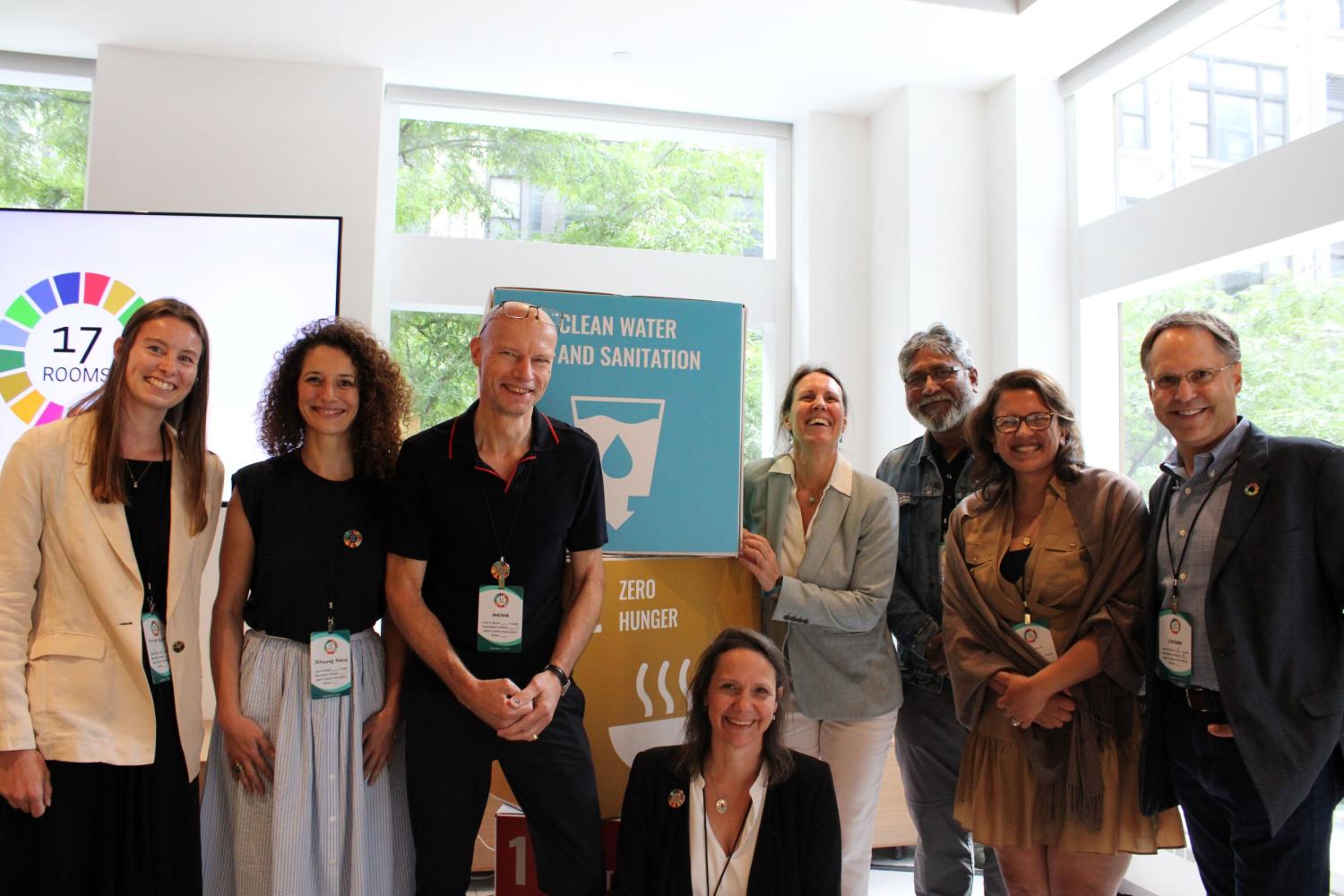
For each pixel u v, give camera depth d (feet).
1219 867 6.77
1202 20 11.56
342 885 6.68
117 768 6.23
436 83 14.38
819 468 8.32
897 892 11.05
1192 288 12.21
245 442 12.85
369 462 6.93
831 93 14.65
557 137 15.43
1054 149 13.92
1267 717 6.06
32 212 12.63
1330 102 10.25
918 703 8.87
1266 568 6.15
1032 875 7.13
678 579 8.05
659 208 15.75
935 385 8.93
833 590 8.09
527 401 6.55
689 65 13.75
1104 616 6.75
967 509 7.68
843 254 15.34
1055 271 13.82
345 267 13.47
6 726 5.78
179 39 12.98
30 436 6.30
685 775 6.83
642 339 7.68
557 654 6.66
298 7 12.15
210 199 13.24
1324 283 10.28
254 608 6.77
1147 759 6.72
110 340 12.66
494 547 6.64
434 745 6.58
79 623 6.15
